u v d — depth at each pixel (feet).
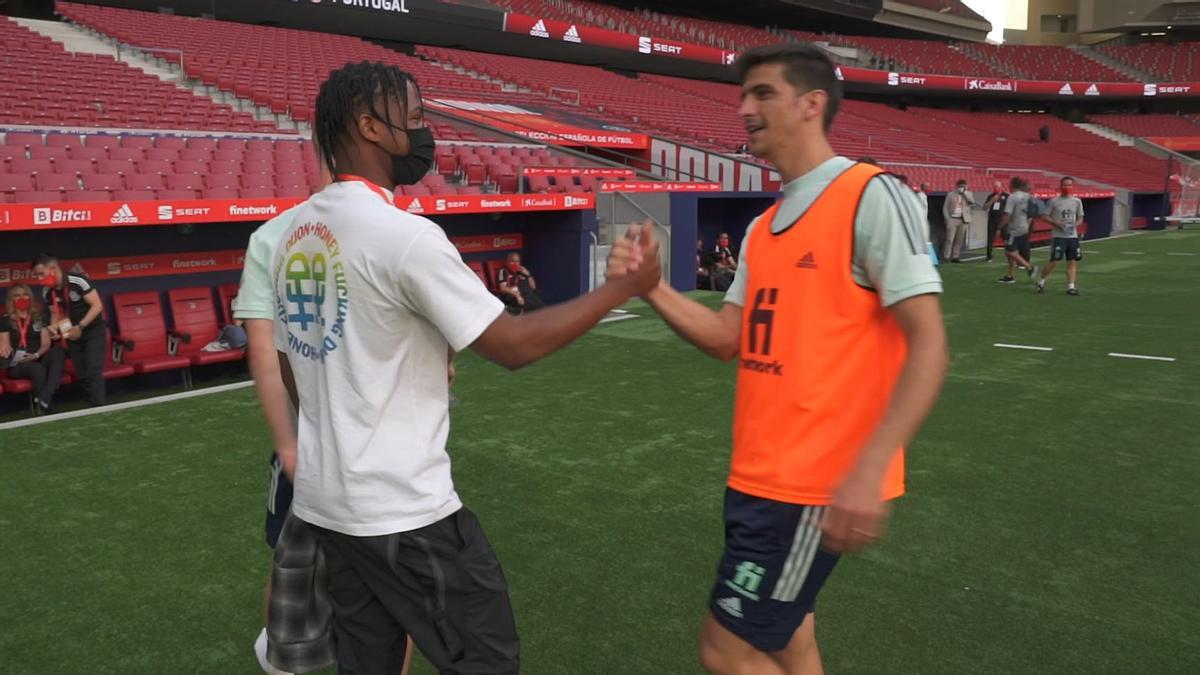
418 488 5.53
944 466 15.98
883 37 150.30
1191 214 99.55
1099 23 156.15
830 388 5.65
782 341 5.82
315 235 5.54
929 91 126.11
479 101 67.51
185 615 10.43
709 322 6.59
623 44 93.91
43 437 17.92
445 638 5.74
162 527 13.15
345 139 5.65
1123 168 110.52
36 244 22.84
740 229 50.31
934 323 5.20
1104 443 17.37
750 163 61.87
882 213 5.38
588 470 15.80
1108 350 27.04
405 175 5.89
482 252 35.81
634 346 27.86
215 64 54.95
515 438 17.79
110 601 10.79
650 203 39.81
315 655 6.71
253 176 31.01
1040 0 168.76
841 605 10.68
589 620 10.32
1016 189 44.21
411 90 5.78
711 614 6.25
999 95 133.80
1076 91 129.49
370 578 5.71
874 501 4.90
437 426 5.66
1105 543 12.55
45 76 42.75
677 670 9.25
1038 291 40.70
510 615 6.01
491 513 13.71
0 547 12.41
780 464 5.77
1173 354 26.37
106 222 21.27
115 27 56.24
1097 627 10.14
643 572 11.62
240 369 25.64
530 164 48.21
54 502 14.17
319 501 5.65
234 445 17.31
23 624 10.21
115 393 23.07
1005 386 22.25
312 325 5.63
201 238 26.21
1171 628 10.11
